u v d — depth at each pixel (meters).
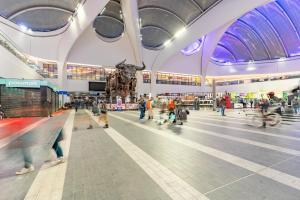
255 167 3.48
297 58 37.66
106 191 2.60
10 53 14.41
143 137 6.46
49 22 29.34
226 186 2.73
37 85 13.45
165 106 15.88
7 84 12.79
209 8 28.41
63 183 2.85
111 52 35.59
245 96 34.75
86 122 10.80
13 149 3.06
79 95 32.97
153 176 3.12
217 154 4.34
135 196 2.46
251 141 5.66
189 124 9.71
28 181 2.90
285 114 15.05
